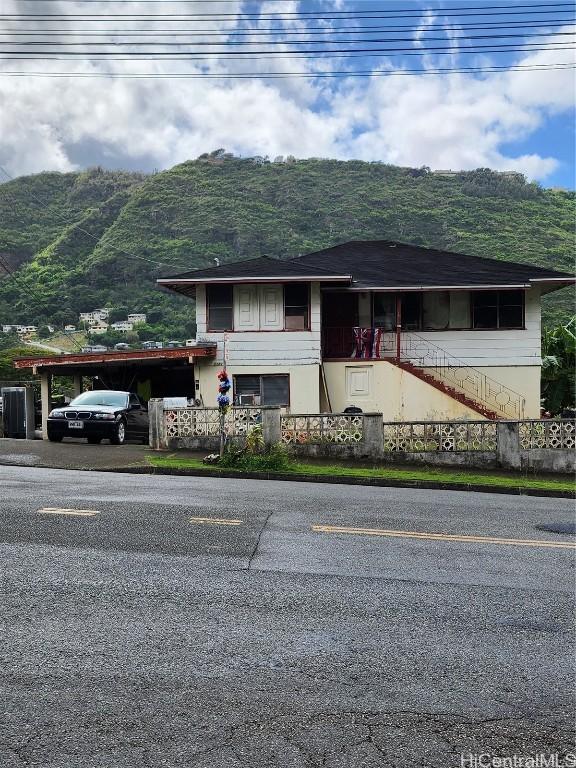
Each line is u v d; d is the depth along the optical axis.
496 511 10.94
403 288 24.77
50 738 3.57
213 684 4.22
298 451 17.25
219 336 24.50
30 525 8.29
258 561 6.96
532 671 4.55
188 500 10.66
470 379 25.89
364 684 4.29
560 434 17.08
